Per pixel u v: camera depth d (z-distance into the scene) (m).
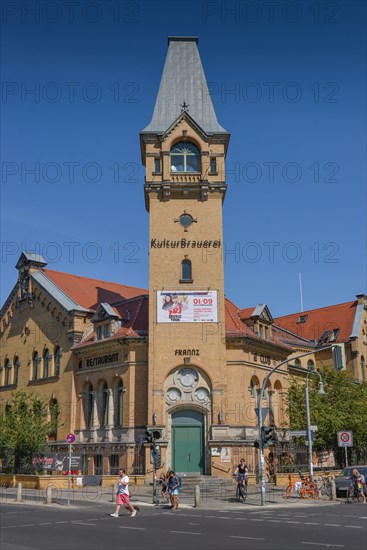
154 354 46.66
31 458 47.62
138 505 32.97
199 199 49.75
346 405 52.22
